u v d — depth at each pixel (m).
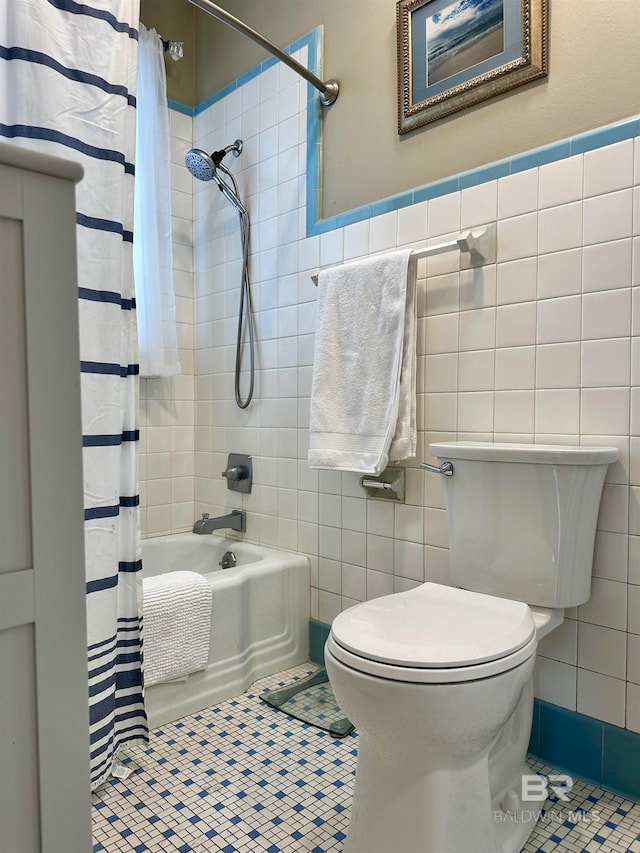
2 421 0.59
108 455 1.32
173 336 2.20
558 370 1.38
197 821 1.20
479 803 1.02
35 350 0.61
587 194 1.34
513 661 0.98
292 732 1.54
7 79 1.20
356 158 1.85
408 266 1.58
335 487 1.89
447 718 0.92
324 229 1.92
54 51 1.24
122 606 1.40
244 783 1.32
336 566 1.89
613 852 1.11
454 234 1.58
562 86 1.39
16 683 0.60
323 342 1.73
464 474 1.38
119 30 1.36
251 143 2.19
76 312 0.64
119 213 1.35
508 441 1.47
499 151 1.51
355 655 0.98
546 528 1.25
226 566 2.16
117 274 1.34
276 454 2.10
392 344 1.58
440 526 1.61
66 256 0.63
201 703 1.66
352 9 1.86
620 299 1.29
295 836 1.15
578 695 1.36
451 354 1.59
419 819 0.97
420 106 1.65
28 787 0.60
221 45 2.33
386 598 1.25
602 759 1.31
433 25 1.63
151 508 2.33
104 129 1.32
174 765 1.39
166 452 2.38
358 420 1.64
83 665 0.64
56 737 0.62
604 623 1.32
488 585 1.35
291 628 1.94
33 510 0.60
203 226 2.41
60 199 0.62
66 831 0.63
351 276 1.68
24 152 0.59
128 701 1.41
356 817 1.04
